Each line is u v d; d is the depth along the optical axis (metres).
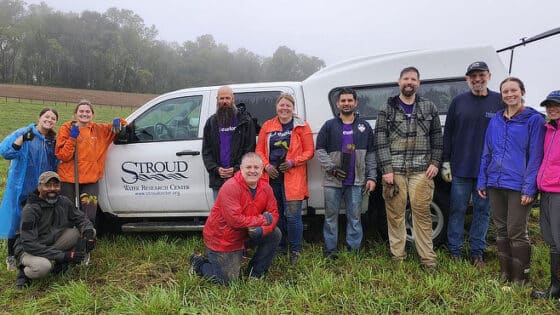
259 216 3.62
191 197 4.75
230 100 4.19
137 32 114.81
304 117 4.64
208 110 4.75
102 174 4.59
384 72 4.62
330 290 3.46
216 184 4.22
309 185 4.60
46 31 100.00
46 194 3.84
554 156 3.29
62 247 3.95
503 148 3.57
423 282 3.62
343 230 5.09
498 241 3.74
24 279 3.83
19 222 4.08
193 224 4.73
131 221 5.44
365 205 4.65
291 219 4.13
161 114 4.86
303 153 4.13
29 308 3.33
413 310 3.23
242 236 3.69
